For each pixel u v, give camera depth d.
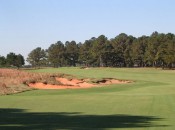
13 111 20.64
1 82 47.12
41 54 196.00
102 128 14.27
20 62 156.50
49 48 189.25
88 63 173.88
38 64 195.75
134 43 154.00
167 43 125.62
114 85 51.66
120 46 162.25
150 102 24.86
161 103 24.06
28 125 15.18
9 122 16.14
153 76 70.81
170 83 54.97
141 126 14.79
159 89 41.59
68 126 14.83
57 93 38.69
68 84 55.81
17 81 49.47
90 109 21.33
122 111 20.16
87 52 172.62
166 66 131.12
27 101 27.22
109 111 20.23
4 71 63.00
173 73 79.31
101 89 44.69
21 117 17.86
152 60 135.50
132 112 19.62
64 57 185.50
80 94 36.22
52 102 26.20
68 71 84.38
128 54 158.50
